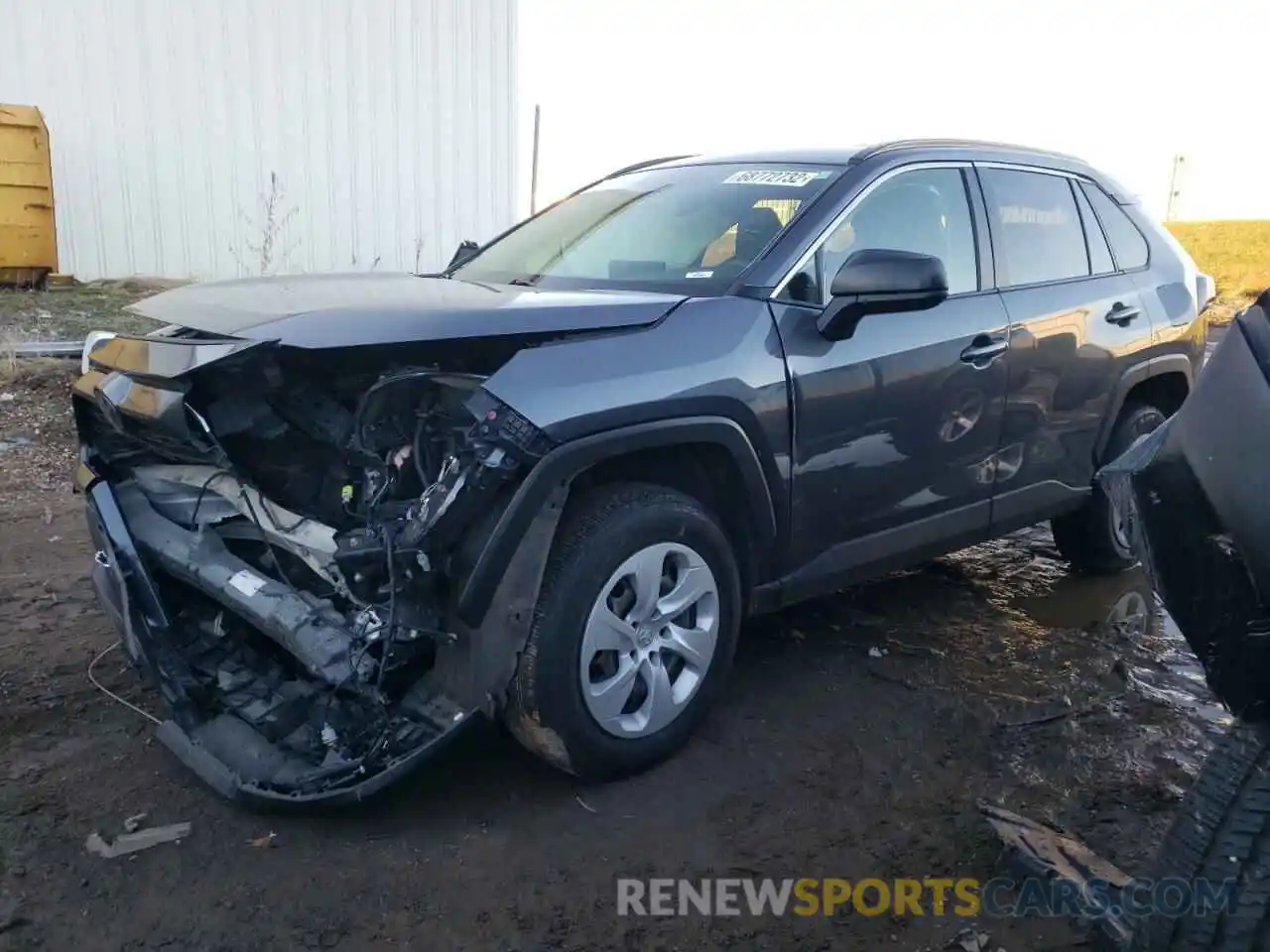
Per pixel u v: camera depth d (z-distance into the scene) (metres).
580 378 2.96
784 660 4.18
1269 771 2.18
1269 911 2.07
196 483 3.39
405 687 3.03
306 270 12.30
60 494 6.06
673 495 3.23
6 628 4.23
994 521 4.38
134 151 11.16
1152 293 5.00
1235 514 2.09
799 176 4.01
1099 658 4.30
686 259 3.80
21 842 2.88
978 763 3.46
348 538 2.88
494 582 2.84
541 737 3.02
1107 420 4.80
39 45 10.55
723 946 2.59
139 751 3.37
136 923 2.59
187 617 3.49
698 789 3.24
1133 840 3.04
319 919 2.63
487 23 12.91
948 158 4.28
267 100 11.75
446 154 12.95
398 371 3.04
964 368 3.99
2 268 10.03
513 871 2.84
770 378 3.36
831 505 3.66
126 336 3.33
